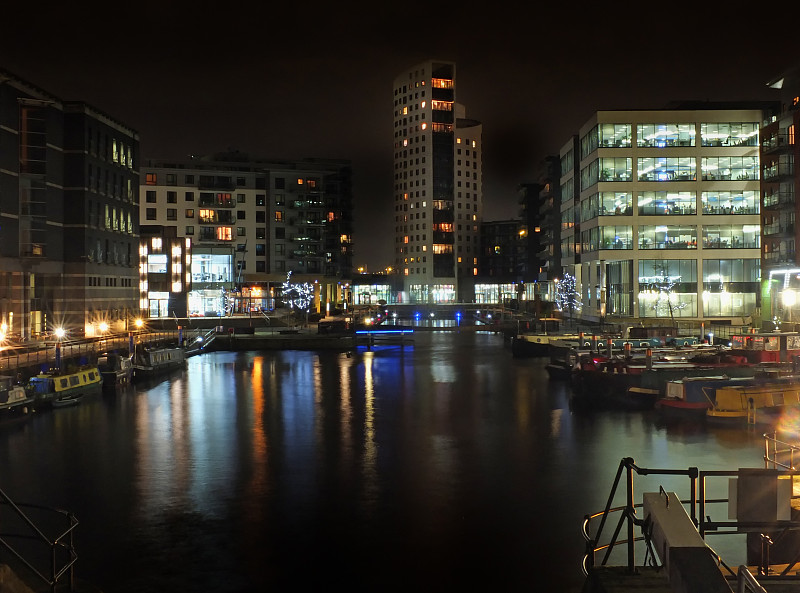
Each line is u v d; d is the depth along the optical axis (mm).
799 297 79562
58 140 74875
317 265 153500
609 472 28812
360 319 131250
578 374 46875
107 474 29125
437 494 26172
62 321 75750
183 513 24156
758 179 103062
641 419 39844
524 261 197750
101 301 80938
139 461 31281
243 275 143125
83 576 19219
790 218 83438
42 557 20281
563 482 27531
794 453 22562
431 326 125250
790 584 10797
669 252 103062
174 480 28156
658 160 103500
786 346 51594
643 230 103438
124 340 70500
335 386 55250
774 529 11070
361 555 20641
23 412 42438
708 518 11875
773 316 85750
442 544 21391
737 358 50094
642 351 59500
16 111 67312
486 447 33562
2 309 65000
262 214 148750
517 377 59938
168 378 60625
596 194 105625
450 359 75375
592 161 108688
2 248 64625
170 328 104500
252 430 38031
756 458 30406
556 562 19984
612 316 104312
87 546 21297
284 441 35188
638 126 103812
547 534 22000
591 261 109625
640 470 11297
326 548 21141
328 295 156875
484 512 24109
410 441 35031
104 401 48219
